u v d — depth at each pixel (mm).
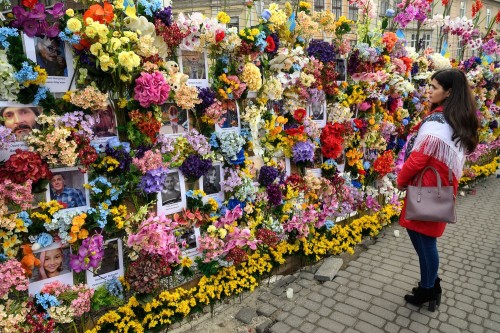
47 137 2107
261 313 3043
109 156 2393
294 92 3541
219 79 2992
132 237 2467
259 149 3314
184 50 2807
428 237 2879
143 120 2520
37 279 2270
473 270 3773
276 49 3307
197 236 3023
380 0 8219
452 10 22250
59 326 2383
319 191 3906
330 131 3889
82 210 2369
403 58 4605
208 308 3098
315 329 2824
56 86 2230
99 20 2244
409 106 5109
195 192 2924
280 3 7434
